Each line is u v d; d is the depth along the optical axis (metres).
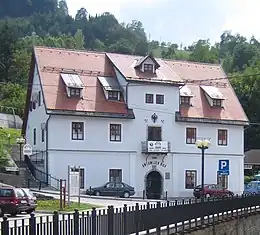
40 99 60.78
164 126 63.16
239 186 67.06
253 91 104.75
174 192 63.19
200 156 64.69
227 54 178.12
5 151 61.03
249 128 103.56
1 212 35.25
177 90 64.12
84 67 63.34
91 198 51.06
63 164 58.25
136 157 61.56
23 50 139.50
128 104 61.59
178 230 25.25
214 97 67.00
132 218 20.80
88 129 59.53
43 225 15.82
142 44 193.88
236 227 33.78
